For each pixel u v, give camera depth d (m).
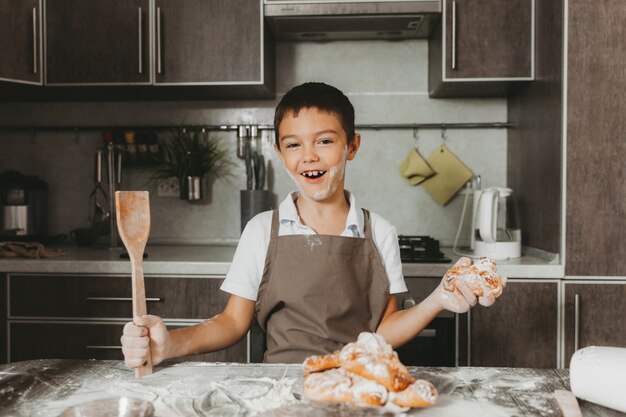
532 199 2.04
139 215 0.89
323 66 2.38
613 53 1.73
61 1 2.07
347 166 2.39
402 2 2.00
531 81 2.02
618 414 0.72
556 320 1.77
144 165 2.40
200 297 1.86
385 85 2.37
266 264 1.18
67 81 2.08
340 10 2.01
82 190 2.45
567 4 1.73
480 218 1.92
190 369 0.90
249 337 1.84
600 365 0.74
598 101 1.74
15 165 2.46
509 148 2.31
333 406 0.71
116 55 2.08
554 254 1.81
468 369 0.90
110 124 2.43
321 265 1.15
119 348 1.88
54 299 1.89
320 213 1.21
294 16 2.04
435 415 0.71
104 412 0.72
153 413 0.73
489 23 1.99
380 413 0.69
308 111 1.09
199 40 2.06
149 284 1.87
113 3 2.07
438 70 2.11
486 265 0.93
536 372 0.89
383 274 1.19
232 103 2.41
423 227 2.37
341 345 1.11
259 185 2.33
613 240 1.75
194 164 2.32
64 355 1.90
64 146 2.44
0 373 0.88
